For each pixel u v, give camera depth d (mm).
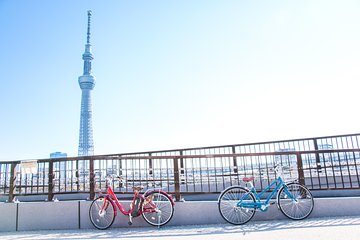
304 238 4180
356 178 7145
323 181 7258
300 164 6293
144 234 5000
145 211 5609
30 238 5094
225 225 5477
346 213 5797
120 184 6836
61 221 5992
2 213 6113
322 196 6719
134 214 5590
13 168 6617
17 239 5070
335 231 4500
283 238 4234
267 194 5926
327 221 5316
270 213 5816
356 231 4449
